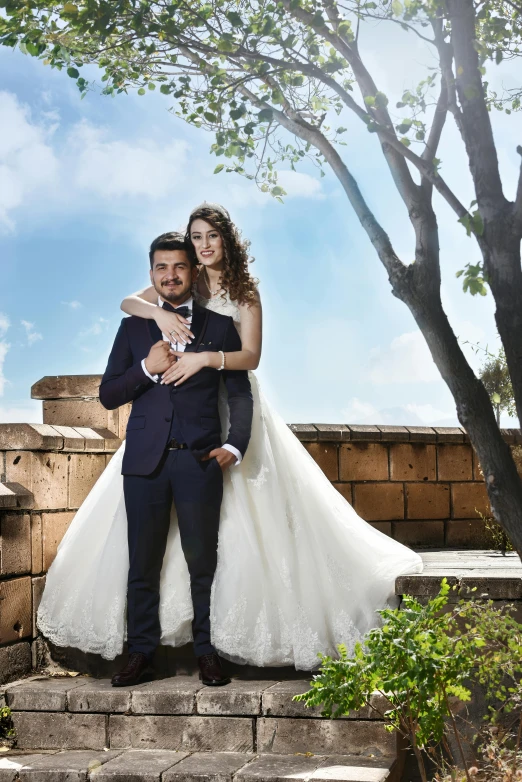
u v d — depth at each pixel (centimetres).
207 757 370
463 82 293
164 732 387
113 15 312
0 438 464
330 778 330
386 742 363
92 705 394
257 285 442
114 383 429
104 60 372
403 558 441
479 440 295
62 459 489
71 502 499
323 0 330
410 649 307
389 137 297
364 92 321
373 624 420
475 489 705
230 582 410
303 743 373
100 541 446
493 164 290
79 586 443
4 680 424
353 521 452
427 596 417
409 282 302
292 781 330
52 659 459
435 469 693
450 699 382
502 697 357
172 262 425
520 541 291
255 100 347
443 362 298
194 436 414
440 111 306
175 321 422
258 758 366
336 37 321
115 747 390
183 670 435
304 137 328
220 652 411
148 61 366
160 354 415
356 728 367
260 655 406
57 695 397
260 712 379
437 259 302
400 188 306
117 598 426
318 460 651
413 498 684
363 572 430
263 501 422
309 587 413
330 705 318
